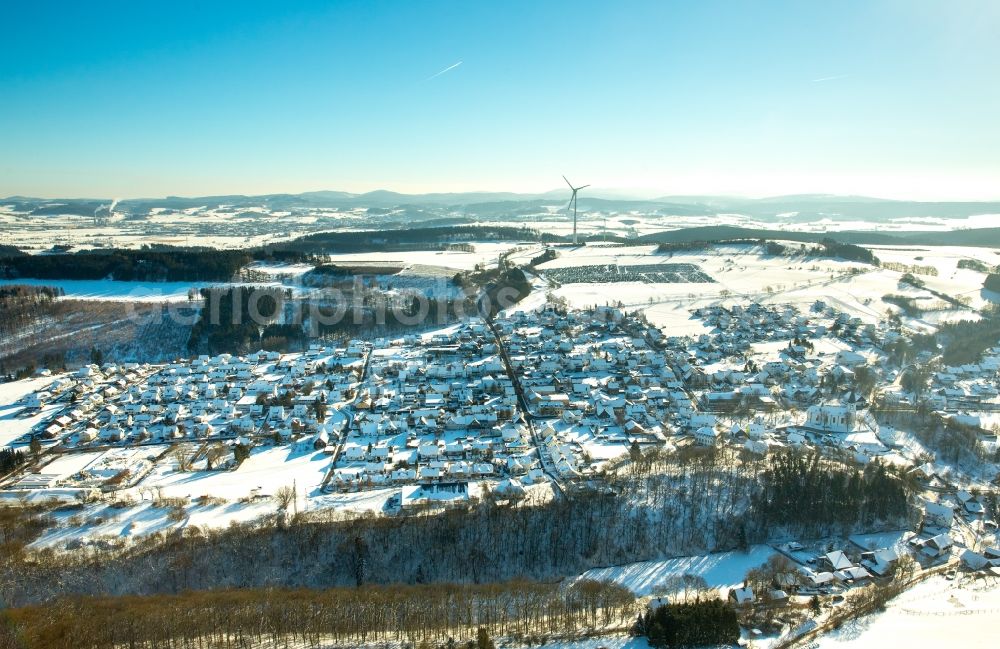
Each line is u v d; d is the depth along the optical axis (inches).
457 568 7017.7
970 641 5629.9
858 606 6166.3
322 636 5797.2
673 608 5748.0
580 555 7160.4
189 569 6811.0
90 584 6569.9
